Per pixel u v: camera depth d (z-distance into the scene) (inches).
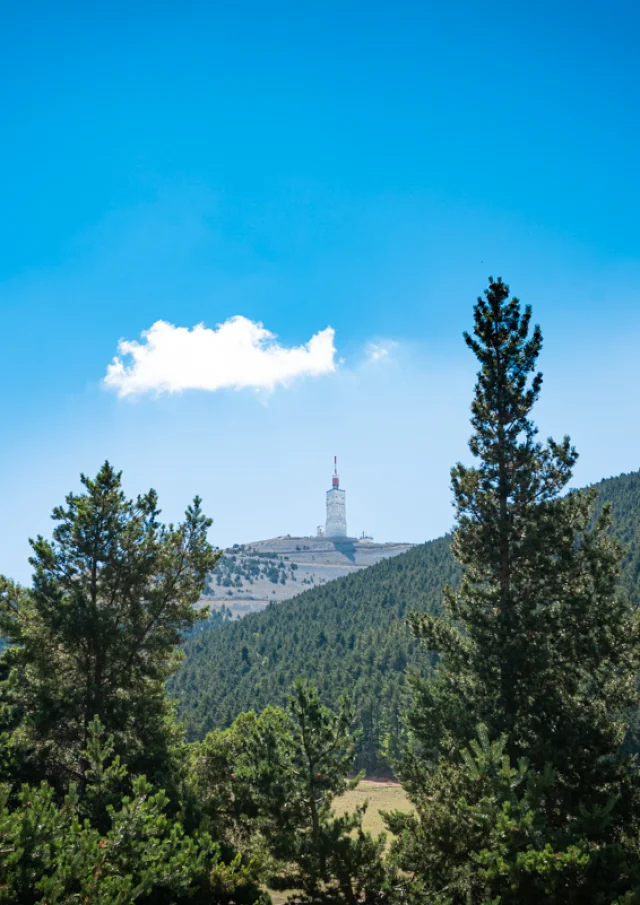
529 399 973.8
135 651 943.0
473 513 961.5
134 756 858.8
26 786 528.7
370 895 661.9
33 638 903.1
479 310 1004.6
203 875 553.3
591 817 582.9
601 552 898.1
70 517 949.2
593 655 845.8
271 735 791.7
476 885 594.2
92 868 479.8
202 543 1012.5
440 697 895.7
